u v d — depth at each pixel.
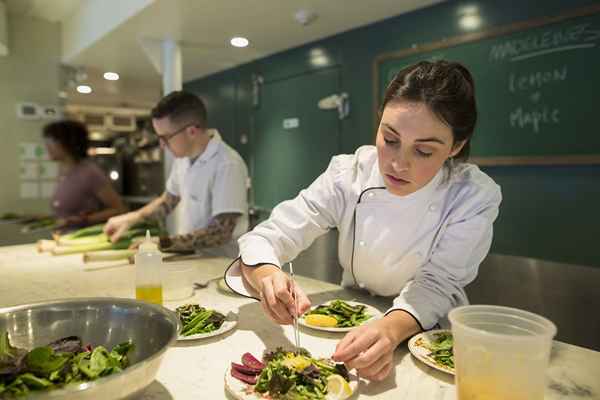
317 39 2.80
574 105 1.78
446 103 0.79
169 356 0.83
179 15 2.32
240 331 0.95
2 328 0.78
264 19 2.40
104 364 0.68
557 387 0.70
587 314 1.67
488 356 0.56
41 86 3.43
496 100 2.02
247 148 3.48
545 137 1.87
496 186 1.06
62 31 3.45
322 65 2.80
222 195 1.88
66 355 0.70
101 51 3.03
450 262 1.01
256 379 0.71
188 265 1.58
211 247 1.83
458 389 0.61
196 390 0.70
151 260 1.09
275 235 1.12
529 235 1.97
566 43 1.79
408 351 0.85
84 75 3.50
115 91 4.18
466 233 1.00
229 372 0.73
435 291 0.97
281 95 3.13
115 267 1.58
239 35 2.68
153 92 4.25
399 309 0.90
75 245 1.86
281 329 0.97
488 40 2.02
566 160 1.80
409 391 0.70
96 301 0.84
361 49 2.56
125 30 2.56
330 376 0.69
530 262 1.83
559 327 1.74
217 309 1.10
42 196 3.49
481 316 0.64
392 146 0.85
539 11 1.87
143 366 0.59
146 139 4.36
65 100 3.56
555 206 1.88
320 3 2.19
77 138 3.06
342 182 1.17
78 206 3.07
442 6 2.18
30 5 3.11
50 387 0.62
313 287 1.34
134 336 0.80
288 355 0.75
